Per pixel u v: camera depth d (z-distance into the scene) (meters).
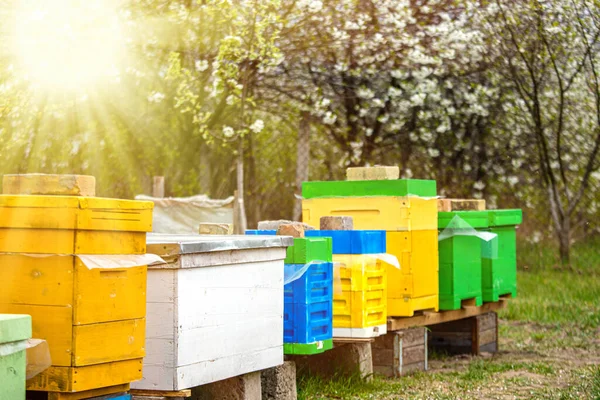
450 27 12.92
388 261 6.29
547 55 13.86
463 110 14.43
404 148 15.14
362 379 6.32
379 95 14.24
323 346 5.62
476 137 15.48
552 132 15.46
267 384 5.31
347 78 14.03
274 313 4.93
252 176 16.61
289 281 5.40
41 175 3.94
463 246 7.52
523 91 14.72
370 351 6.57
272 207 17.66
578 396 5.93
